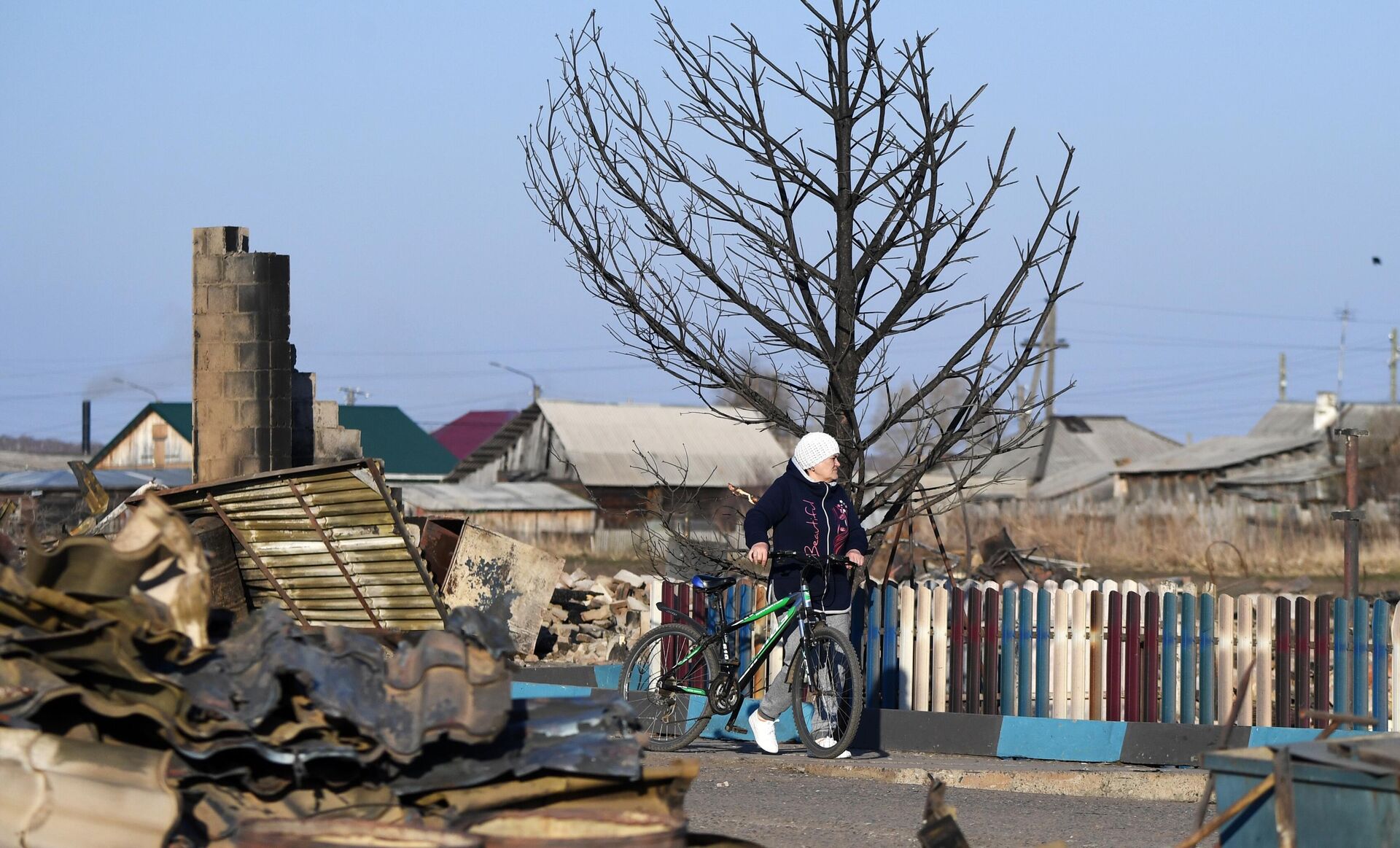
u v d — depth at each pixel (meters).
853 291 24.41
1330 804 11.28
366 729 10.85
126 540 11.03
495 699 11.00
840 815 18.52
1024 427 24.52
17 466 152.00
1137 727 23.38
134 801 11.05
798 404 25.34
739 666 23.70
